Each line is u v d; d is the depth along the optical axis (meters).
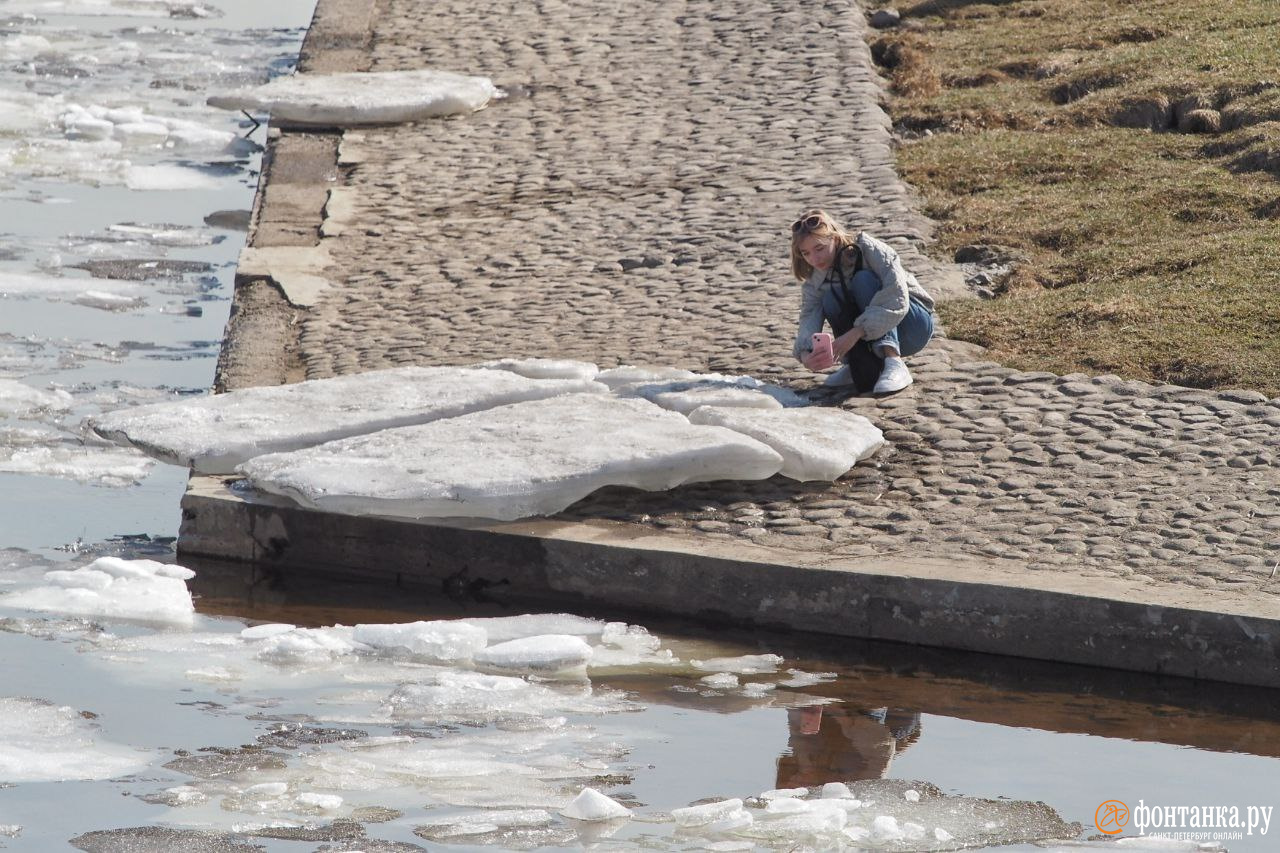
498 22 69.38
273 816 20.34
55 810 20.38
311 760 21.97
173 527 31.64
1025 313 37.97
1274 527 27.22
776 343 37.06
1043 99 57.16
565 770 21.89
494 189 50.66
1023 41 63.75
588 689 24.72
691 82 60.41
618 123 56.44
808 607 26.77
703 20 67.75
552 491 28.75
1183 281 39.09
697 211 47.38
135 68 76.50
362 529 29.25
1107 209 45.19
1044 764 22.41
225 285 48.28
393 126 57.66
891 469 30.33
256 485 29.80
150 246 51.59
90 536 30.97
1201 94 53.34
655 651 26.25
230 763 21.84
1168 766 22.39
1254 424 30.97
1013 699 24.64
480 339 38.47
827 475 29.66
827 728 23.47
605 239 45.62
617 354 36.97
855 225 45.44
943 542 27.53
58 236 51.88
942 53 63.44
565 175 51.56
